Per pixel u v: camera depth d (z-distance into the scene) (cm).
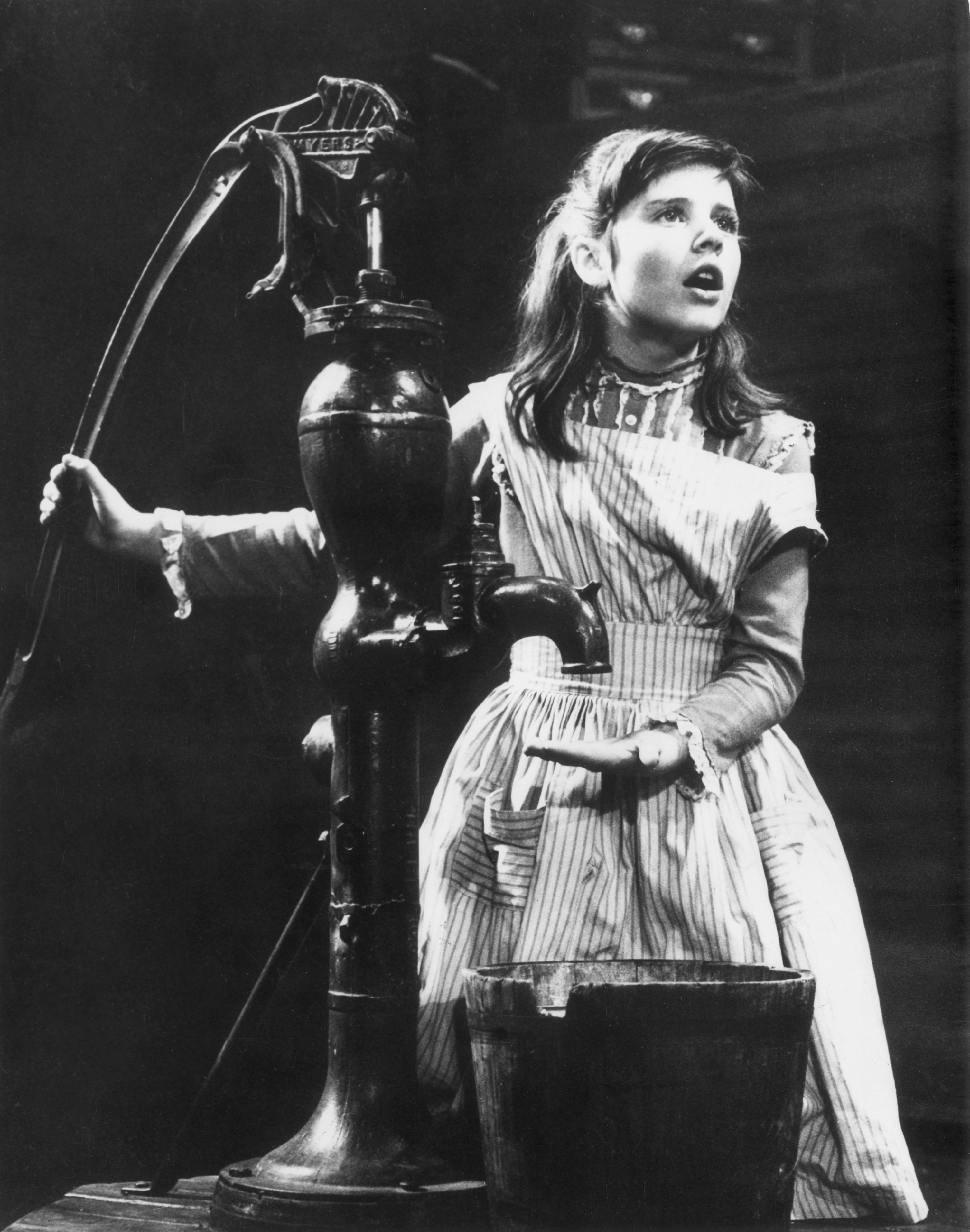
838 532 722
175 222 686
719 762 602
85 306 794
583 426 634
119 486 786
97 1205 620
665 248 630
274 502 797
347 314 558
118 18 786
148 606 783
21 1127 776
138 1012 785
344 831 561
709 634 630
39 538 788
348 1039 560
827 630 725
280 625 798
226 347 793
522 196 749
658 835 603
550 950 600
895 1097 602
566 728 618
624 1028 482
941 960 702
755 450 643
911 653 714
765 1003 487
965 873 703
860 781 720
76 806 789
